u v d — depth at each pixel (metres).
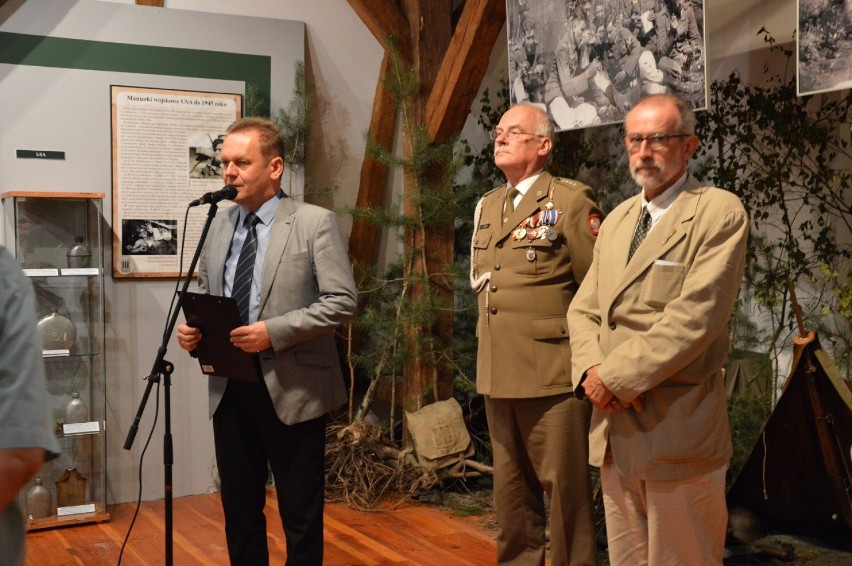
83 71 4.76
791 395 3.53
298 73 5.27
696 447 2.26
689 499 2.28
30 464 1.25
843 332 3.96
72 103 4.74
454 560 3.84
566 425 2.92
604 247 2.50
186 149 5.00
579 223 2.92
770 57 4.22
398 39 5.30
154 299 4.94
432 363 5.16
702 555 2.31
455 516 4.53
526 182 3.06
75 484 4.53
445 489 4.94
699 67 3.39
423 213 5.12
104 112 4.81
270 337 2.76
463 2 5.80
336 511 4.64
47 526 4.37
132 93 4.87
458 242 5.57
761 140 4.29
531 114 3.05
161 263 4.95
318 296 2.99
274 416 2.90
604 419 2.43
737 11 4.39
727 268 2.19
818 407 3.47
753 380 4.06
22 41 4.64
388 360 5.36
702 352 2.21
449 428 4.92
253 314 2.95
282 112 5.22
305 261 2.93
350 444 4.96
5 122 4.61
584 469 2.94
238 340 2.75
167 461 2.85
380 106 5.66
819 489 3.68
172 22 4.96
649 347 2.21
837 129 3.94
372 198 5.73
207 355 2.85
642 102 2.37
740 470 3.83
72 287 4.59
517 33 4.36
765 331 4.27
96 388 4.61
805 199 4.09
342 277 2.91
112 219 4.84
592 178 5.41
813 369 3.45
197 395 5.04
